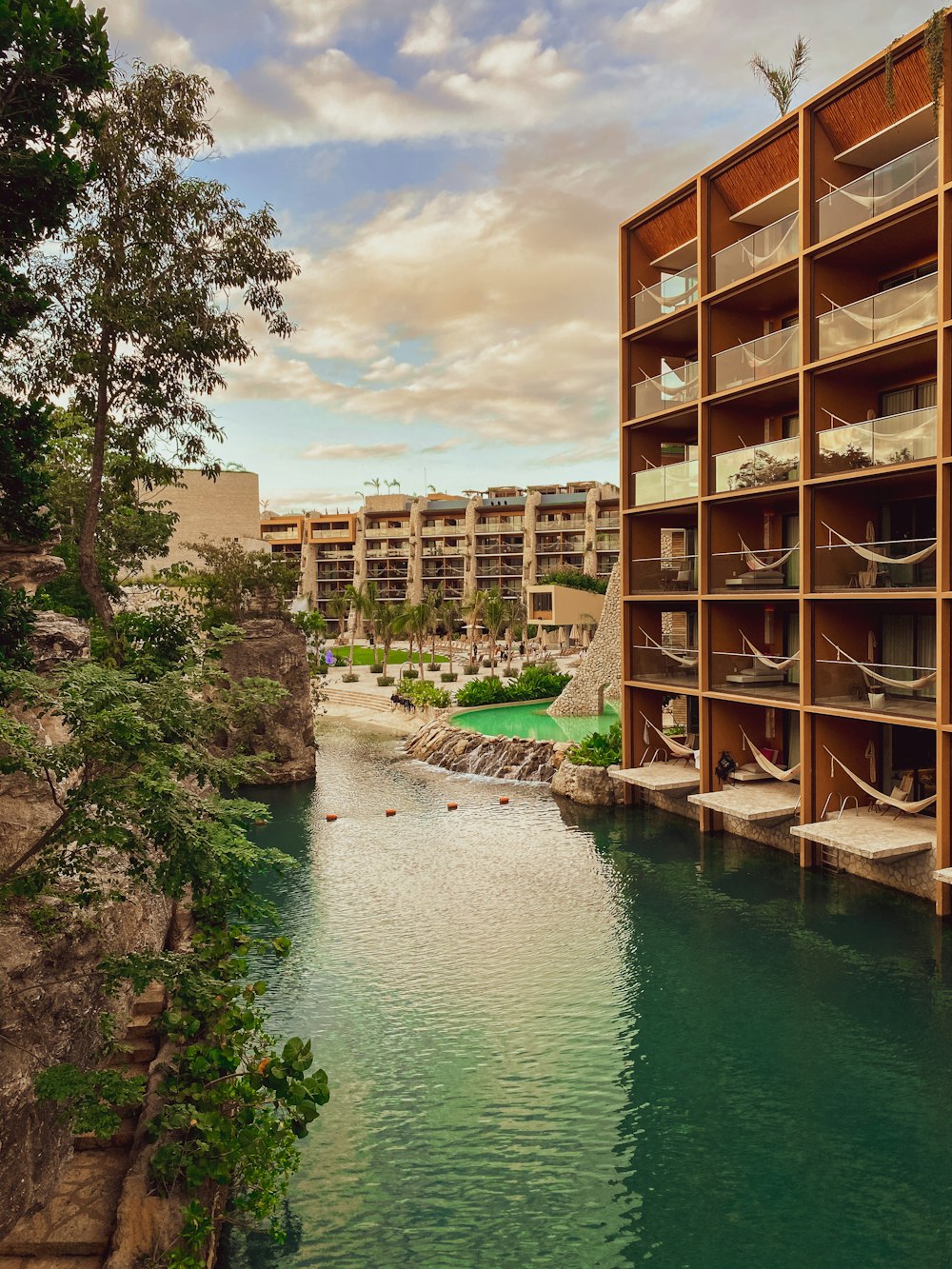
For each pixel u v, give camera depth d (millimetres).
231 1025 10578
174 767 8391
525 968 15250
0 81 8250
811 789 19906
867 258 19578
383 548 111812
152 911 13289
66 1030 9109
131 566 29500
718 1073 11766
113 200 16750
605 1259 8531
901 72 17688
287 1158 9188
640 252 26891
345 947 16375
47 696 7195
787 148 21016
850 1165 9836
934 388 19234
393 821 26031
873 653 20656
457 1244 8781
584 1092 11414
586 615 78062
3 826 9594
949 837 16719
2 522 10633
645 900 18453
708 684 23422
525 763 32000
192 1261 7496
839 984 14195
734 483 22422
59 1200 8562
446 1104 11219
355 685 62094
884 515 20641
